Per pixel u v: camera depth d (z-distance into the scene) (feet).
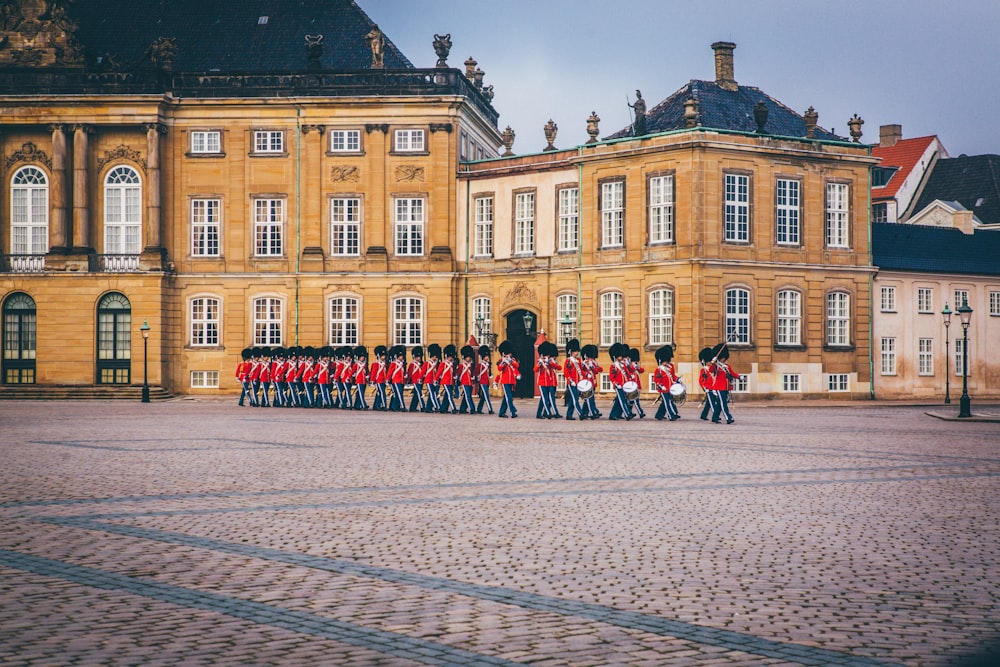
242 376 231.91
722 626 43.45
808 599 47.85
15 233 275.59
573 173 258.16
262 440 126.21
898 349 264.93
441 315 270.26
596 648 40.37
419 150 270.67
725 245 241.76
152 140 269.23
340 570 53.06
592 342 254.47
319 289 272.51
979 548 58.95
